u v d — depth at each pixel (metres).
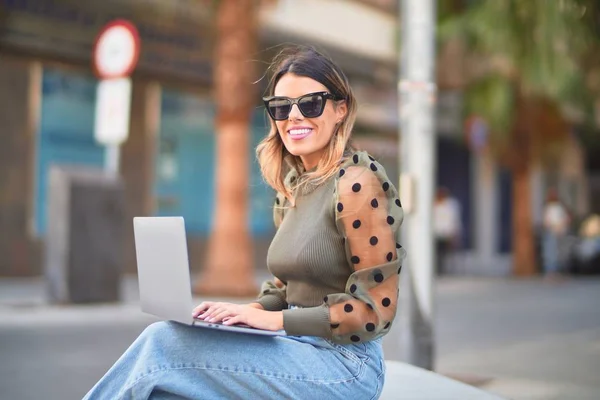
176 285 2.14
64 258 9.36
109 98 9.34
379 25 18.77
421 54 5.14
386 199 2.33
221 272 10.73
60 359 6.20
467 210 23.42
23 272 12.79
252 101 10.98
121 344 6.93
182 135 15.24
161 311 2.23
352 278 2.27
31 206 12.89
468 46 12.78
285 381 2.25
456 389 2.99
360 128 18.47
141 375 2.17
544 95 14.91
